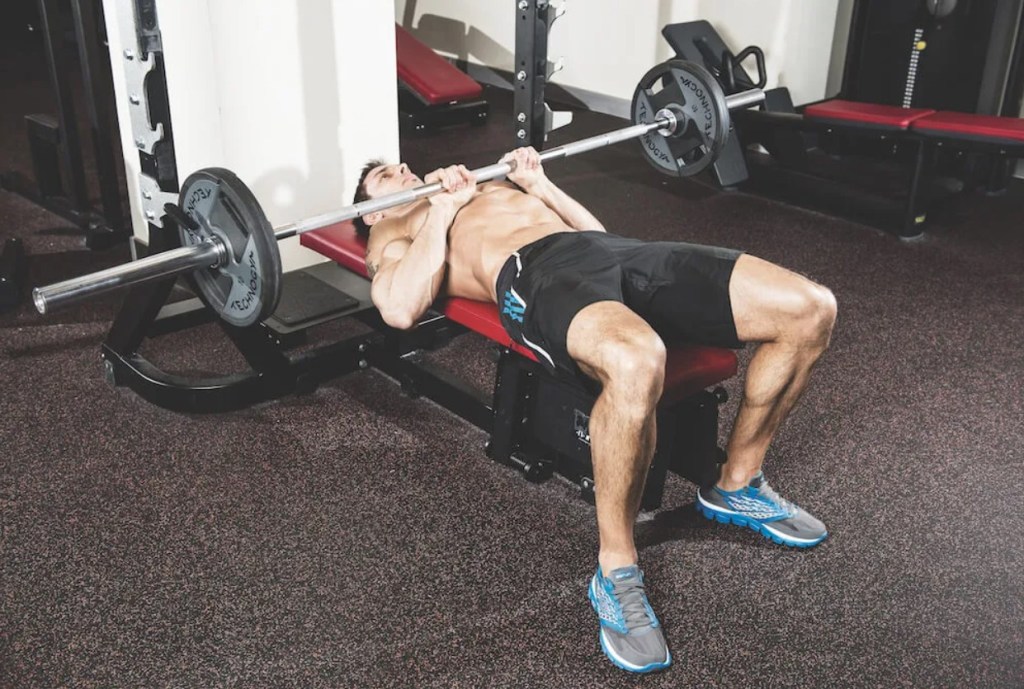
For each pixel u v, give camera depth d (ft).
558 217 6.67
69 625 5.20
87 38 9.65
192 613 5.31
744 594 5.55
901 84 13.25
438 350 8.36
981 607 5.48
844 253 10.71
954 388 7.88
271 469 6.61
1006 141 10.19
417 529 6.04
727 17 13.98
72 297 5.41
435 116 14.56
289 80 8.05
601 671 4.97
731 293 5.43
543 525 6.11
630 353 4.83
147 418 7.20
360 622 5.27
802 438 7.13
